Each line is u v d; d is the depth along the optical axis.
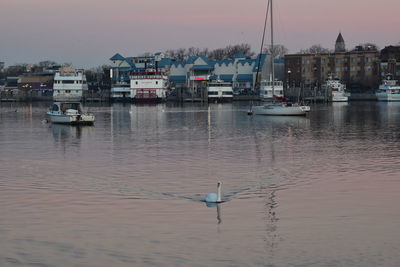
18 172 55.19
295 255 31.64
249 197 43.72
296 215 38.72
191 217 38.38
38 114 152.25
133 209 40.38
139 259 31.28
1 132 97.38
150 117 136.25
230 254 31.86
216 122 118.44
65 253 32.12
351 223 36.91
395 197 43.38
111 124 114.19
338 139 82.88
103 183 49.41
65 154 68.00
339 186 47.50
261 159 62.75
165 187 47.66
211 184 48.81
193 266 30.34
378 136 86.62
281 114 136.38
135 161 61.75
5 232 35.50
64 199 43.34
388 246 32.75
